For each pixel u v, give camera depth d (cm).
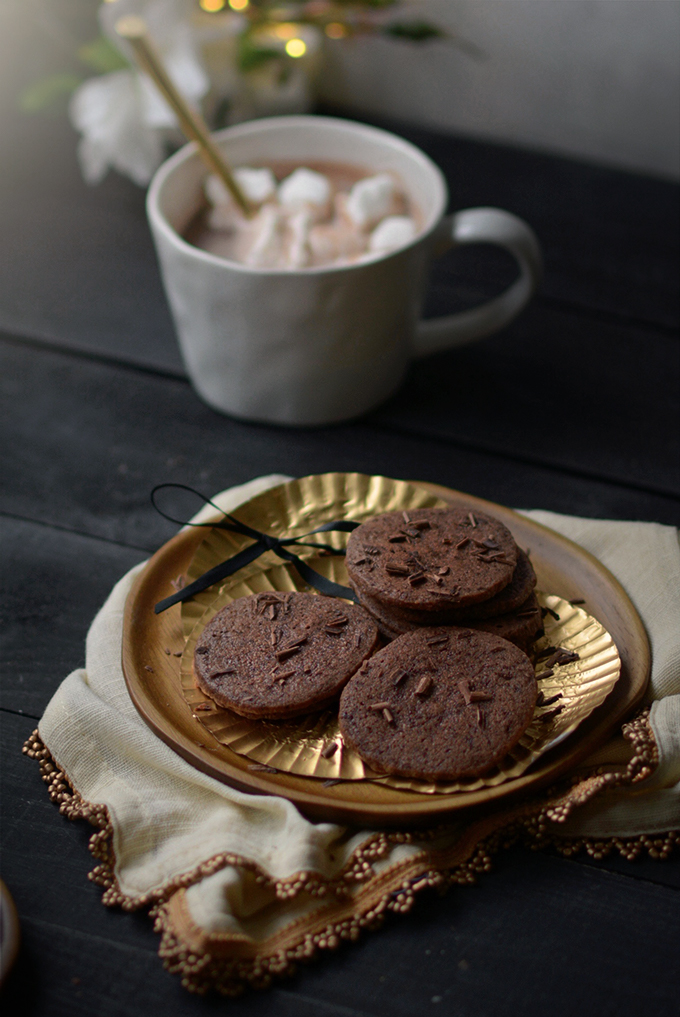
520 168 85
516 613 53
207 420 67
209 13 76
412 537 54
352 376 64
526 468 65
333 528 56
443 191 64
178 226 66
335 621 52
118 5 72
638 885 49
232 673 51
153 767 51
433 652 51
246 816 49
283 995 47
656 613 55
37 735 53
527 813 49
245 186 67
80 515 62
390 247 63
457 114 90
